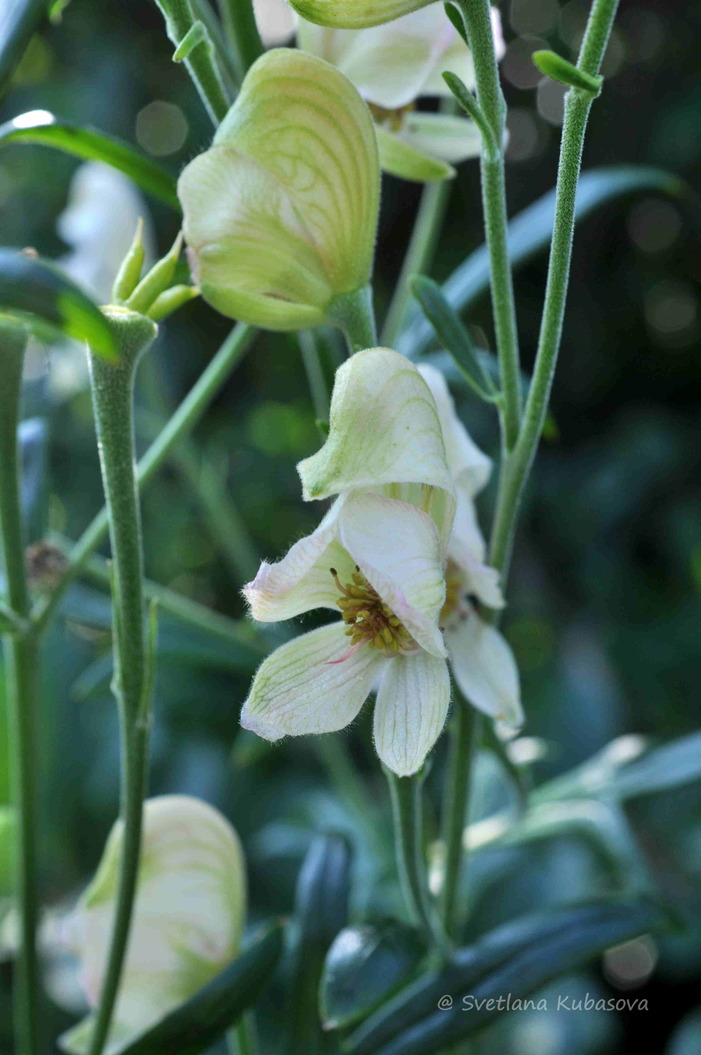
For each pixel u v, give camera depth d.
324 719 0.17
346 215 0.18
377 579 0.16
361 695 0.17
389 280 0.59
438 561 0.16
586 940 0.21
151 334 0.18
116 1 0.59
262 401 0.61
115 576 0.19
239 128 0.18
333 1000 0.21
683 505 0.57
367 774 0.47
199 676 0.49
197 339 0.60
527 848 0.36
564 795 0.26
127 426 0.18
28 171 0.59
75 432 0.57
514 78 0.58
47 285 0.16
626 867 0.26
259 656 0.26
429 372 0.20
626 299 0.61
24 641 0.21
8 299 0.16
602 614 0.56
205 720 0.48
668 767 0.26
